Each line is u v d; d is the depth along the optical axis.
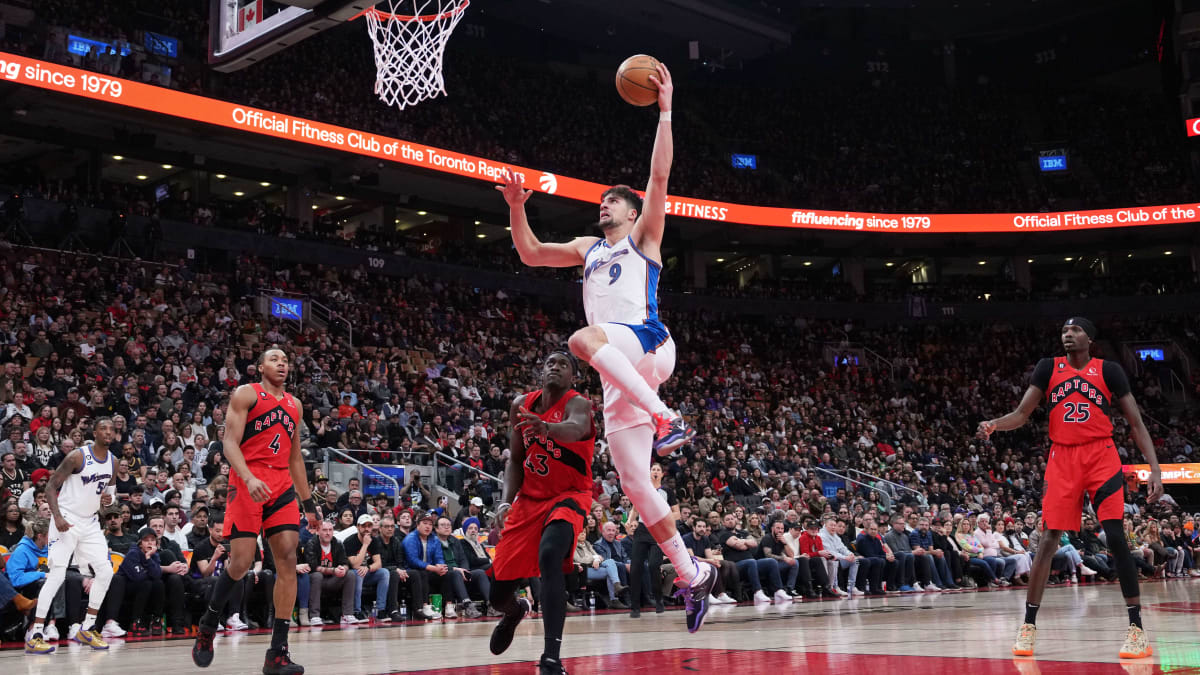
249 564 5.05
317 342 21.03
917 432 28.42
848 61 41.28
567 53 38.06
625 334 3.75
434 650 6.20
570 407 4.12
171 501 10.17
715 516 13.52
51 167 26.25
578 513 4.05
